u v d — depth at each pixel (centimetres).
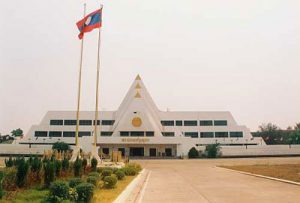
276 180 1959
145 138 6531
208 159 5981
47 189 1448
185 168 3625
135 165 2942
